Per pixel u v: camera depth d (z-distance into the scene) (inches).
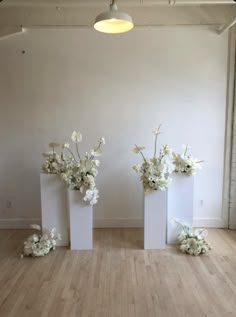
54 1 140.0
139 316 91.5
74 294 103.3
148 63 156.9
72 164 139.9
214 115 159.8
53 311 94.3
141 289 106.1
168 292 104.2
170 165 136.6
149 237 138.8
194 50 156.1
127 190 164.7
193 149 162.1
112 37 155.3
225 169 162.7
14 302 99.1
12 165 162.9
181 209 142.9
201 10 154.0
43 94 158.1
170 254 133.7
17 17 154.3
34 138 160.9
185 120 160.1
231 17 154.2
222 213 165.8
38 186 164.1
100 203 165.3
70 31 154.6
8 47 155.1
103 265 124.0
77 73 157.1
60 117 159.6
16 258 131.0
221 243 145.6
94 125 160.2
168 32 155.3
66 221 141.6
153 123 160.2
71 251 137.6
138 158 162.6
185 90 158.6
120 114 159.8
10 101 158.2
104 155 162.2
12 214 165.8
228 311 93.5
